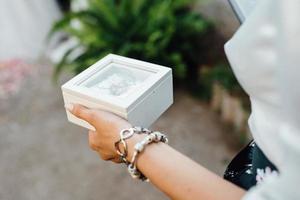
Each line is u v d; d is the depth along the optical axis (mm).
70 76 2748
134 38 2400
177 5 2424
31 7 3051
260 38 332
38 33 3146
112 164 1959
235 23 2178
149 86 551
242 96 2010
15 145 2184
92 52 2439
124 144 446
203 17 2434
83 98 546
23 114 2457
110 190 1811
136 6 2357
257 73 341
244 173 524
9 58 3139
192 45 2418
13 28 3049
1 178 1957
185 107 2322
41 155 2084
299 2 281
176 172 397
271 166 417
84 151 2074
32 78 2846
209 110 2271
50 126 2311
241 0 582
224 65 2219
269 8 319
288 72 283
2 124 2383
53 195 1822
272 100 336
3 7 2953
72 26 2637
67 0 3363
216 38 2314
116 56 642
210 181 381
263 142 354
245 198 313
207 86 2318
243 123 1944
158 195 1752
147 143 430
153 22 2330
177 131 2148
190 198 379
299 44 278
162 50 2332
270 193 289
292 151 273
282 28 289
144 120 561
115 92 554
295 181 271
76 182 1879
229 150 1968
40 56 3121
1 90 2742
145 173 425
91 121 511
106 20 2395
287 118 284
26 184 1904
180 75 2342
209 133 2104
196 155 1968
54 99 2566
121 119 490
